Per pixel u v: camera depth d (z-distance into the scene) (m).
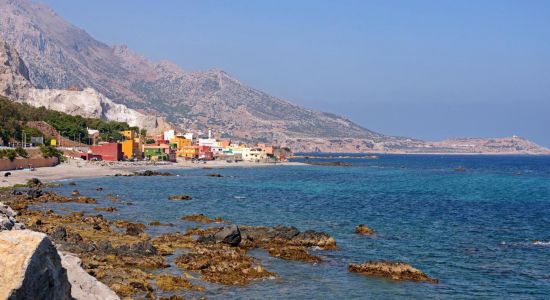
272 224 75.75
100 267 42.28
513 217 88.31
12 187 114.50
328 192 132.62
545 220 84.69
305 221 79.38
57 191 116.00
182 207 93.62
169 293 38.62
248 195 120.62
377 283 44.25
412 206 103.38
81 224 66.50
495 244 62.28
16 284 18.73
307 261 51.06
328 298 39.88
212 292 39.88
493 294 42.25
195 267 45.75
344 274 46.69
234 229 57.00
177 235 61.28
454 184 168.50
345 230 71.00
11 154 154.00
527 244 62.47
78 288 26.89
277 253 53.25
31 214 72.19
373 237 65.69
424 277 45.81
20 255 19.45
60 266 21.36
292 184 157.25
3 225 31.42
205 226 71.69
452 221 82.06
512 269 50.03
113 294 28.31
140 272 42.22
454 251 57.78
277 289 41.56
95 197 106.06
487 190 145.62
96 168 189.00
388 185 160.25
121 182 149.38
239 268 46.41
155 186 139.62
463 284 44.88
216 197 114.06
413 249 58.56
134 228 62.03
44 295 19.84
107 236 58.47
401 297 40.81
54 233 53.84
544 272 49.00
